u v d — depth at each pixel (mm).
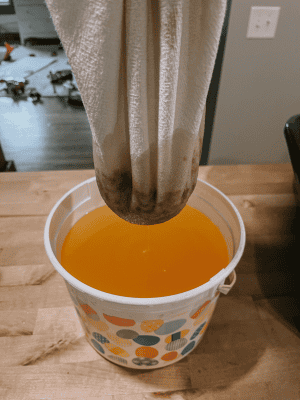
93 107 321
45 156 1769
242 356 584
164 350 488
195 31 284
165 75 291
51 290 683
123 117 346
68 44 291
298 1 893
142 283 494
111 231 598
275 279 721
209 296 426
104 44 271
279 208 899
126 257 544
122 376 553
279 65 1015
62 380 545
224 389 540
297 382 550
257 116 1131
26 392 529
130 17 266
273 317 649
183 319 431
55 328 618
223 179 1000
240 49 972
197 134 369
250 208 896
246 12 900
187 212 638
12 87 2375
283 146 1227
